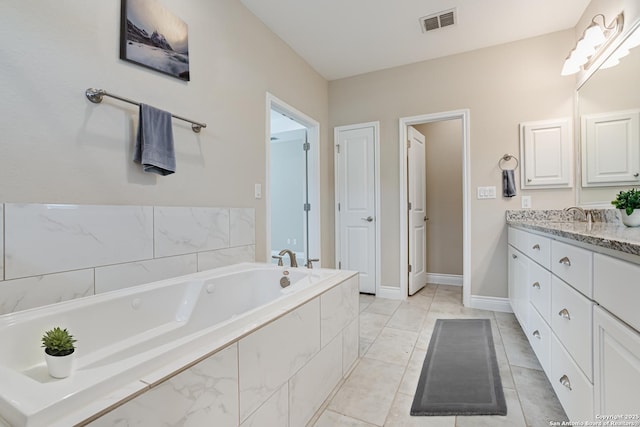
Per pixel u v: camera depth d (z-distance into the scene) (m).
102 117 1.49
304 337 1.38
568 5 2.43
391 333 2.48
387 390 1.69
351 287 1.93
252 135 2.53
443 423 1.42
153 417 0.74
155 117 1.66
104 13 1.50
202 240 2.03
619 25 1.96
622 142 1.94
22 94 1.22
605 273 1.00
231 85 2.32
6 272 1.17
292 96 3.12
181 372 0.81
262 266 2.19
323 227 3.74
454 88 3.20
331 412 1.50
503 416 1.46
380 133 3.58
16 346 1.05
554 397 1.60
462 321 2.73
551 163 2.77
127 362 0.78
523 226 2.17
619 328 0.91
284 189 5.41
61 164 1.34
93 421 0.63
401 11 2.52
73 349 0.94
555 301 1.50
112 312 1.38
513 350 2.15
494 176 3.00
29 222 1.24
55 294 1.30
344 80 3.77
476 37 2.89
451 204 4.19
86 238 1.42
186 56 1.94
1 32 1.17
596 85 2.31
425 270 4.12
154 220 1.72
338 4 2.44
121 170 1.57
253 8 2.48
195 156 2.00
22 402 0.62
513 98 2.94
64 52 1.35
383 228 3.56
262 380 1.11
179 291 1.69
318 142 3.63
